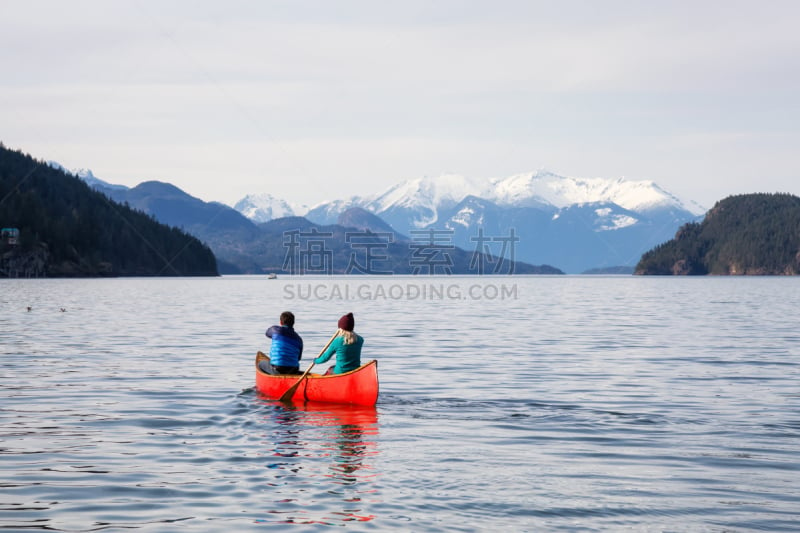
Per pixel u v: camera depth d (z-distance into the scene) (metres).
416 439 13.27
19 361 24.09
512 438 13.31
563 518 8.99
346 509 9.30
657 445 12.77
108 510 9.27
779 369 22.67
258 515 9.09
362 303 74.00
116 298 78.62
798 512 9.23
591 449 12.48
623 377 21.00
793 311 57.69
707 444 12.84
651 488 10.22
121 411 15.77
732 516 9.08
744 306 67.00
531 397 17.66
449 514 9.12
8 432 13.66
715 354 26.83
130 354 26.27
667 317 50.25
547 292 118.06
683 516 9.07
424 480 10.58
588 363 24.28
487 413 15.66
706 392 18.36
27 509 9.30
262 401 17.12
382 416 15.41
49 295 85.25
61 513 9.16
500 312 57.22
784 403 16.80
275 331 18.44
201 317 48.03
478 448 12.52
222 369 22.38
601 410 16.03
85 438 13.22
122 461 11.60
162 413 15.59
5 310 54.12
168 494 9.91
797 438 13.31
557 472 11.02
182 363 23.78
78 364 23.42
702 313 55.38
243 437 13.39
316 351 27.23
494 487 10.25
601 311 58.72
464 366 23.55
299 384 17.08
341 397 16.61
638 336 34.72
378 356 26.45
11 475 10.79
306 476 10.78
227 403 16.86
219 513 9.16
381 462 11.58
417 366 23.61
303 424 14.55
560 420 15.00
